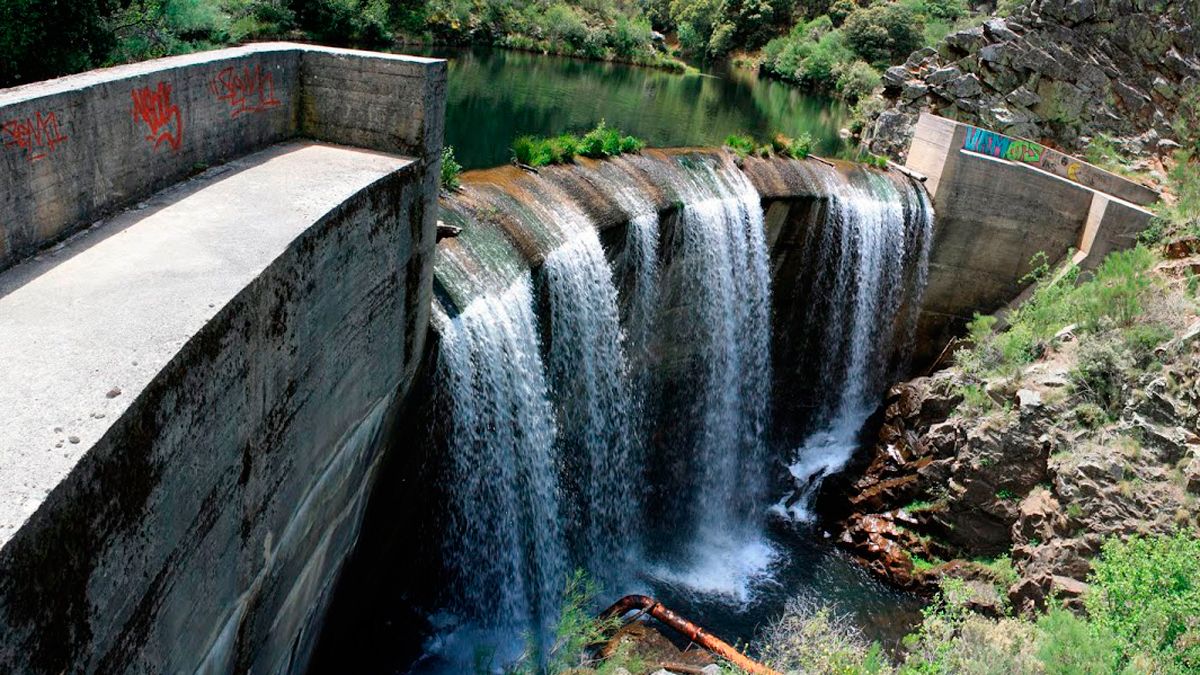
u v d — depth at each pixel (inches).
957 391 938.1
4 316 311.3
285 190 459.5
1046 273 1087.6
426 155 553.6
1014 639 641.0
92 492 255.1
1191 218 1007.6
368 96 544.1
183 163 461.4
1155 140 1250.6
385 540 668.1
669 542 903.7
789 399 1075.9
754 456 1037.2
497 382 640.4
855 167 1071.6
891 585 873.5
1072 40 1249.4
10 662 226.1
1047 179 1066.7
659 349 888.9
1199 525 748.6
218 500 351.9
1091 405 839.7
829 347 1074.1
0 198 334.6
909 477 922.7
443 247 637.9
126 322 314.2
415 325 581.9
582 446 794.8
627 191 833.5
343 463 516.1
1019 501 856.9
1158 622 580.4
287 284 394.9
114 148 401.4
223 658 396.2
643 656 686.5
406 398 610.2
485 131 1200.2
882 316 1096.2
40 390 272.8
